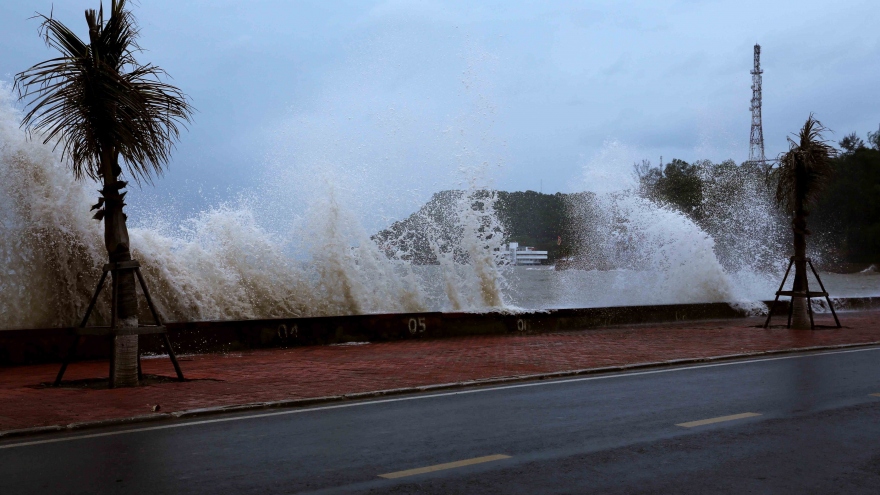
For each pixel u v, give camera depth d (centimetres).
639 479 473
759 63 6781
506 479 475
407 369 1002
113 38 846
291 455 542
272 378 919
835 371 979
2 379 917
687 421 655
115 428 646
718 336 1464
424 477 480
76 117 830
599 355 1155
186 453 551
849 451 546
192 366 1034
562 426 639
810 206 1661
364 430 630
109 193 859
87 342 1102
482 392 835
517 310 1581
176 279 1488
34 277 1304
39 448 571
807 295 1603
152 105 865
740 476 480
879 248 6744
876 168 6794
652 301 2272
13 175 1309
